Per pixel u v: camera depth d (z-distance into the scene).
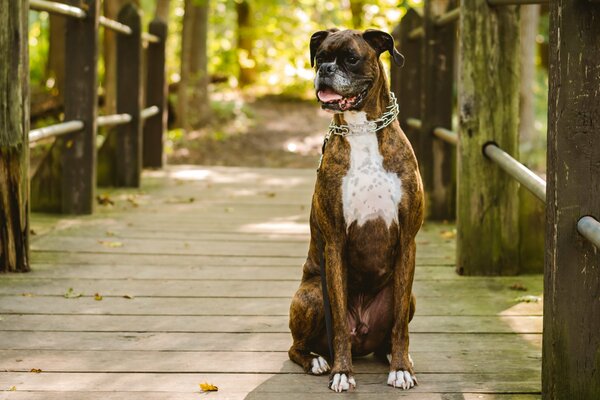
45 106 13.50
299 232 7.45
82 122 7.95
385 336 4.12
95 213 8.16
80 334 4.59
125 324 4.77
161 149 11.27
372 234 3.88
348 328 3.93
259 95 20.09
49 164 8.09
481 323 4.86
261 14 22.34
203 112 16.09
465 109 5.95
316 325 4.01
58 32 14.16
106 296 5.33
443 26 8.00
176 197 9.18
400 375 3.86
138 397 3.72
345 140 3.87
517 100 5.97
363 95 3.77
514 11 5.92
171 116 15.06
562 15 3.26
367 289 4.09
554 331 3.40
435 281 5.88
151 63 11.14
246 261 6.36
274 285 5.68
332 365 3.94
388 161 3.85
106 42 12.98
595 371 3.42
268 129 15.97
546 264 3.46
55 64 14.09
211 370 4.05
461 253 6.03
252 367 4.10
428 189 8.21
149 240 6.99
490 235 6.01
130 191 9.52
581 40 3.27
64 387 3.83
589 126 3.29
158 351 4.33
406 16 9.34
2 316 4.88
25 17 5.68
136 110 9.66
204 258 6.42
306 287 4.03
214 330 4.68
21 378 3.93
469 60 5.94
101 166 9.78
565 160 3.32
